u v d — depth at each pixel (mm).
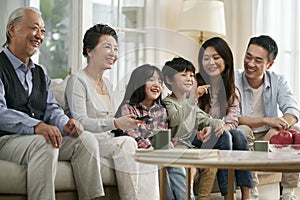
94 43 2891
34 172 2701
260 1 5418
